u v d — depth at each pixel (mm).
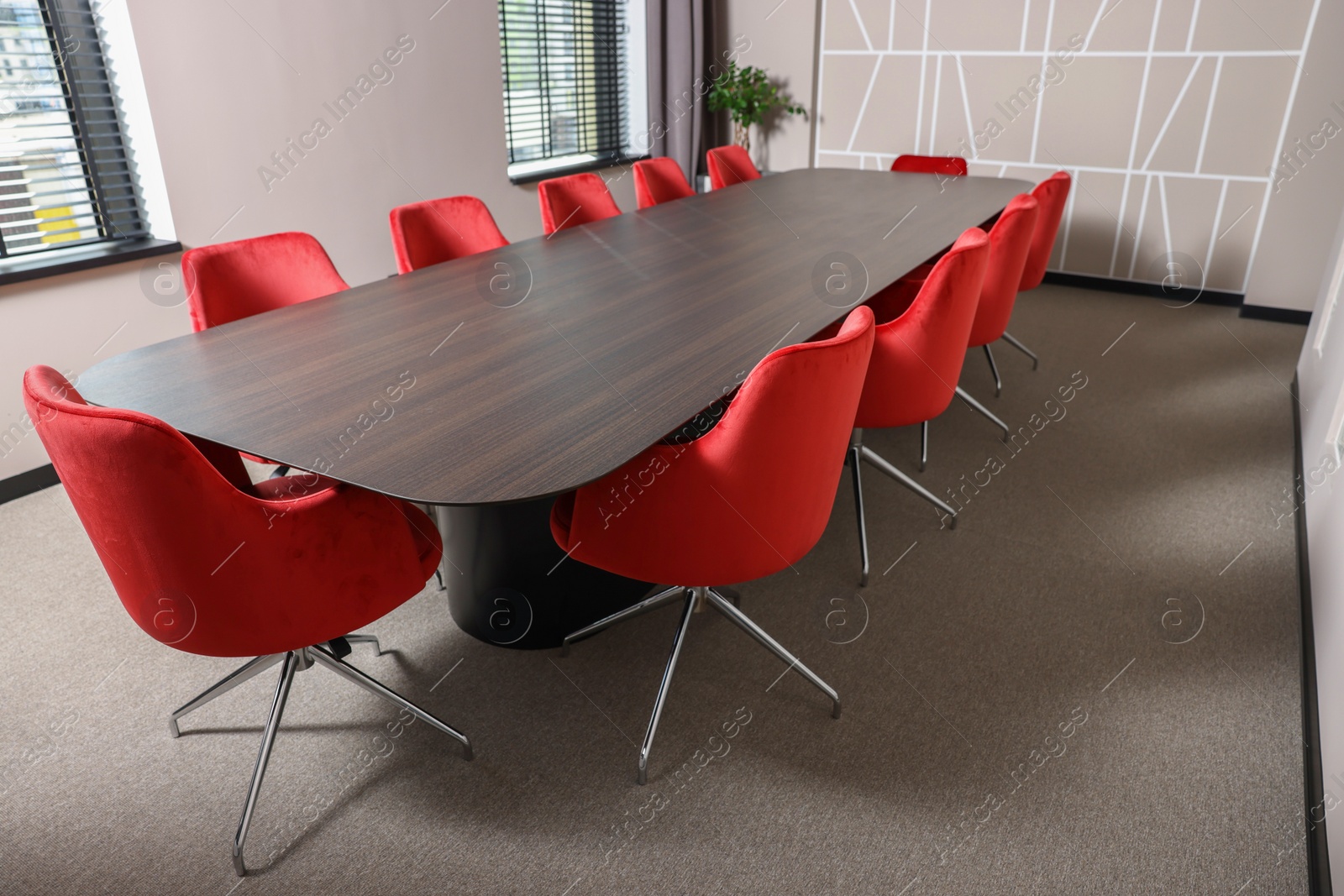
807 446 1605
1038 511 2895
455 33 4414
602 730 1944
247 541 1401
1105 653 2191
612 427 1565
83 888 1556
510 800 1752
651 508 1631
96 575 2559
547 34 5301
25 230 3129
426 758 1860
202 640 1486
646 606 2133
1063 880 1574
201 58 3348
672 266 2732
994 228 2957
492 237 3271
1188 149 4957
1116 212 5289
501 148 4863
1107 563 2588
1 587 2490
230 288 2496
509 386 1767
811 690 2070
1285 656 2176
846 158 6043
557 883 1572
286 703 1922
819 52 5855
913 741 1908
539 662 2176
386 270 4359
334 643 1907
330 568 1515
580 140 5789
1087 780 1796
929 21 5426
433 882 1574
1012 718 1974
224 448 1986
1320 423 2803
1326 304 3578
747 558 1687
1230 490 3006
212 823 1699
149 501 1321
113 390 1791
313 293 2645
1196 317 4965
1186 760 1845
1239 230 4977
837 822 1699
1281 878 1574
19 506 2980
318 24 3758
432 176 4480
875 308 3221
